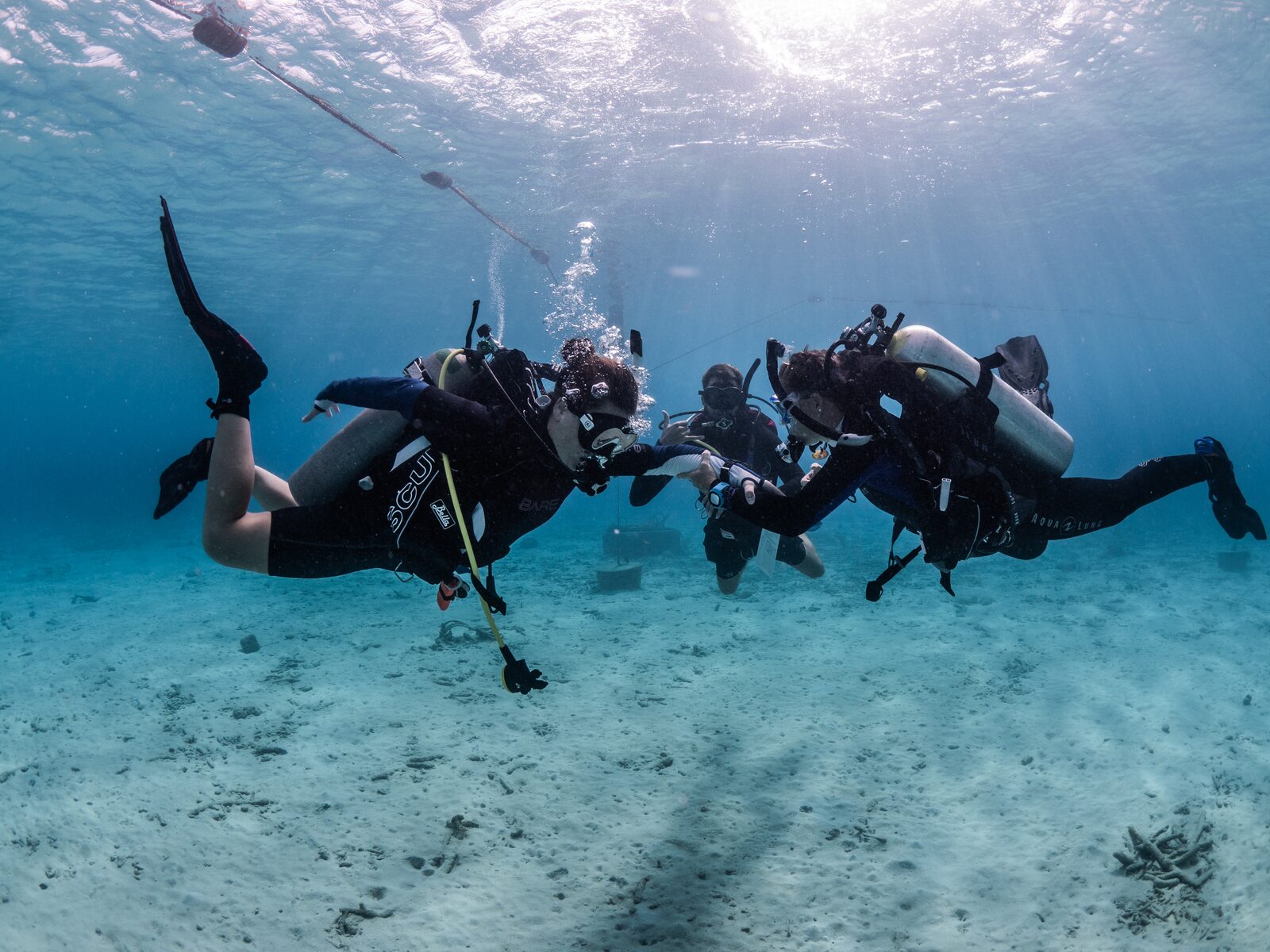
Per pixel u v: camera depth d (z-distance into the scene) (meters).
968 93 15.00
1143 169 20.09
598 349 2.58
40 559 22.28
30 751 6.93
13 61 12.29
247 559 2.22
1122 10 12.41
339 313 36.38
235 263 25.34
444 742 6.71
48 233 20.64
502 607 2.54
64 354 41.59
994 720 7.05
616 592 13.22
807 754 6.37
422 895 4.57
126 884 4.75
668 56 13.29
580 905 4.45
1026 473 2.97
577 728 6.96
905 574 14.63
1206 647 9.38
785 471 5.11
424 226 22.69
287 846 5.12
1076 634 10.11
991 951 4.03
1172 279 36.28
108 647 10.66
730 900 4.46
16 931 4.34
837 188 20.73
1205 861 4.64
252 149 16.53
